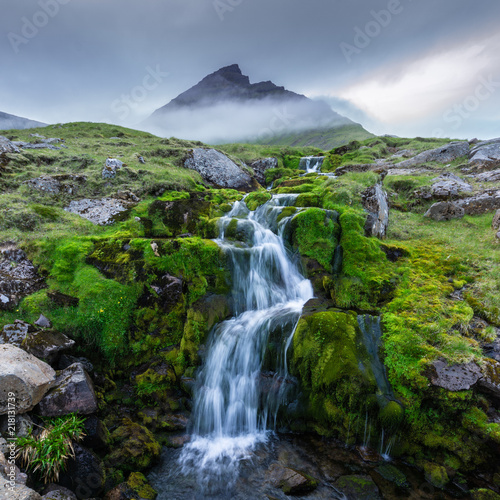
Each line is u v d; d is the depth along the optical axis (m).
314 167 26.53
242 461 5.75
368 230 9.68
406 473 5.21
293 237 10.01
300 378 6.55
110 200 12.43
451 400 5.14
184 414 6.73
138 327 7.84
